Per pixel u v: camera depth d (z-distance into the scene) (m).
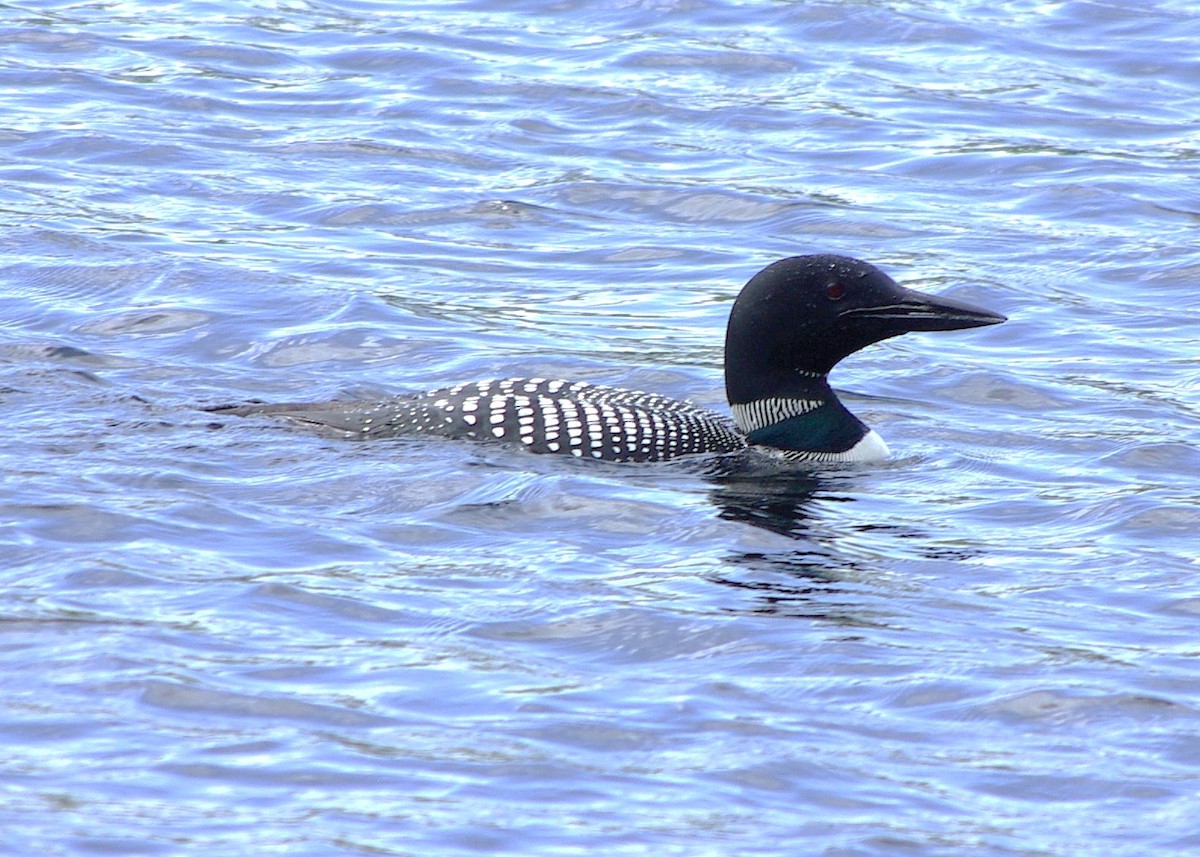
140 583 10.05
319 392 14.20
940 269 17.83
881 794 8.03
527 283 17.39
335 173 20.28
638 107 22.67
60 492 11.41
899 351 15.94
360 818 7.66
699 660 9.41
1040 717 8.81
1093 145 21.64
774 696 8.98
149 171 20.05
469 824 7.64
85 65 23.78
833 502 12.22
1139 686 9.13
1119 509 11.95
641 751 8.35
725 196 19.80
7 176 19.61
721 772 8.17
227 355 15.11
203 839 7.46
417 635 9.58
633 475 12.47
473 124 22.00
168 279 16.69
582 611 9.95
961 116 22.61
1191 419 14.09
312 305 16.23
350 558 10.66
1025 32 25.98
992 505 12.20
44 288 16.41
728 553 11.03
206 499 11.48
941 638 9.75
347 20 26.28
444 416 12.84
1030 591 10.51
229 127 21.67
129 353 14.96
